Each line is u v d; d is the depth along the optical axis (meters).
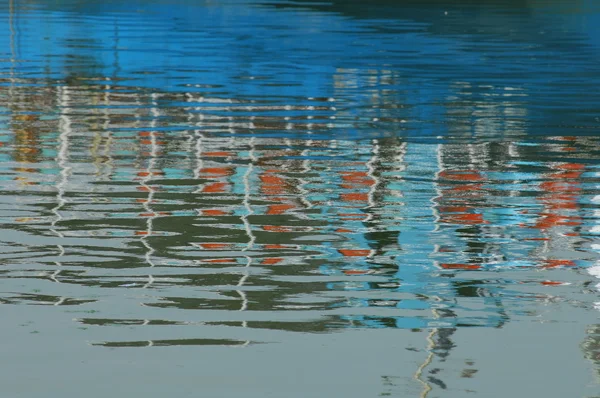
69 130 14.73
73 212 10.20
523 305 7.72
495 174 12.27
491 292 8.02
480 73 22.05
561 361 6.66
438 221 10.08
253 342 6.93
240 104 17.41
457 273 8.48
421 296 7.90
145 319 7.33
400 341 6.98
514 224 10.02
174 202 10.65
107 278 8.23
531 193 11.32
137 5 41.47
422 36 30.22
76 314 7.41
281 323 7.29
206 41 27.95
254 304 7.66
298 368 6.52
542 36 30.75
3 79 20.14
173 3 42.88
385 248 9.13
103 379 6.32
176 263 8.62
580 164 12.91
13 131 14.59
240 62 23.33
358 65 23.08
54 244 9.12
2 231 9.51
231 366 6.53
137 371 6.44
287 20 35.28
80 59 23.64
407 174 12.21
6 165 12.32
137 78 20.53
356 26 33.25
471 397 6.13
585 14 39.69
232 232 9.55
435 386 6.27
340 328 7.21
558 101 18.17
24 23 33.16
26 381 6.29
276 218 10.07
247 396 6.12
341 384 6.29
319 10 40.16
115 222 9.85
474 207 10.66
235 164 12.58
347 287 8.08
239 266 8.57
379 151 13.55
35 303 7.64
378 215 10.26
